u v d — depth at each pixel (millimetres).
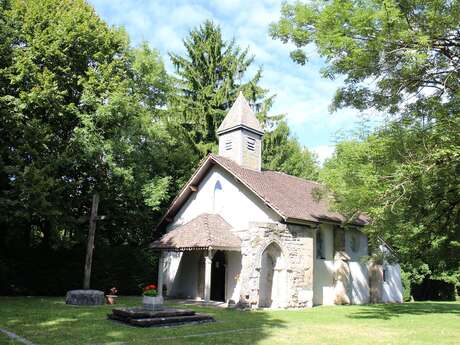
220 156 26812
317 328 13992
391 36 13961
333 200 19844
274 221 22406
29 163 22203
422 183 14695
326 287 25141
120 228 28672
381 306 24828
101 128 24500
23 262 23328
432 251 21188
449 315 19609
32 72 22250
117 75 25859
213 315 16734
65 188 23359
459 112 14633
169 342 10398
